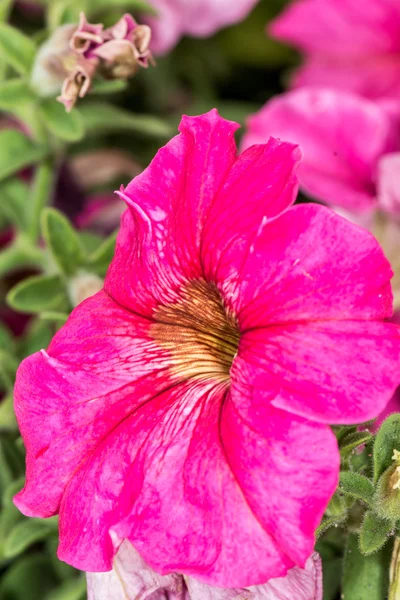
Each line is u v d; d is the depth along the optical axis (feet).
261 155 1.19
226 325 1.25
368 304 1.13
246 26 2.02
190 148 1.21
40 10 1.92
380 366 1.12
